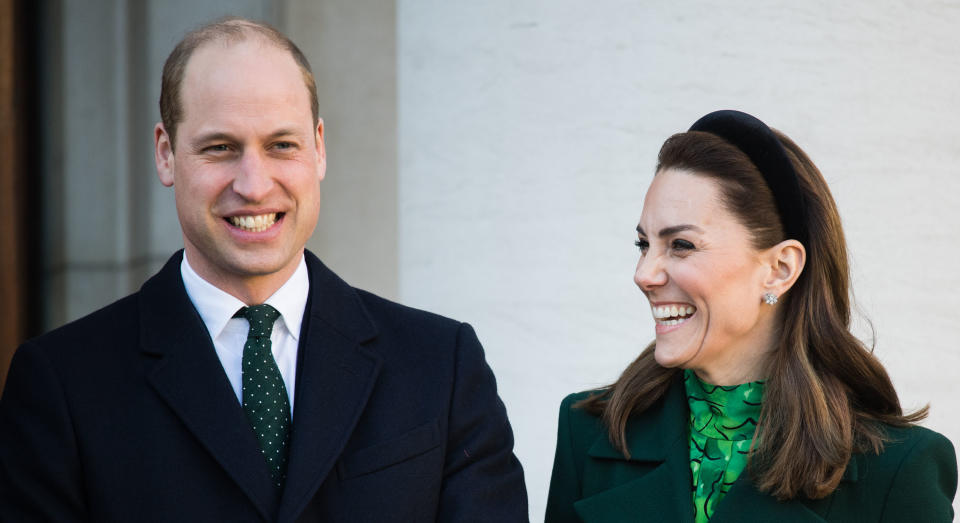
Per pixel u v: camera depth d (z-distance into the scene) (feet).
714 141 31.94
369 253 70.69
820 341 31.86
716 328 31.65
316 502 31.58
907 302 44.21
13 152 64.85
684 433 33.24
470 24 50.06
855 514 30.83
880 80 44.47
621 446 33.73
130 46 66.85
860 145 44.45
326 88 70.13
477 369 34.45
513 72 49.24
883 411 32.22
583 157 48.01
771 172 31.48
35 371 31.63
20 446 31.01
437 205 50.62
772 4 45.14
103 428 31.19
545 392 48.57
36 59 66.59
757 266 31.63
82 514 30.83
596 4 47.75
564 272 48.39
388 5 70.54
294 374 33.19
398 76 51.72
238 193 31.14
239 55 31.55
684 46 46.29
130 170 67.10
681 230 31.50
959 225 44.42
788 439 30.71
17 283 65.36
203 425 31.30
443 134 50.49
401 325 34.96
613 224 47.55
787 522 30.60
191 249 33.24
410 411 33.12
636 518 32.42
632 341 47.47
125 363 32.30
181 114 31.65
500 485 33.42
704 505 32.27
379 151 70.74
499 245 49.49
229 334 33.12
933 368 44.29
